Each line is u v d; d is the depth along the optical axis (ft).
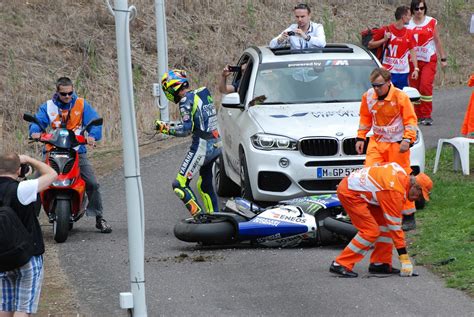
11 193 43.09
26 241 42.98
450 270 56.65
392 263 60.18
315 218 65.98
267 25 185.16
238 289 54.95
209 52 169.99
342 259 57.16
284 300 52.11
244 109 79.56
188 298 53.42
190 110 70.03
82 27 165.07
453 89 152.76
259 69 82.28
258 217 65.10
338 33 184.24
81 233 73.72
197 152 70.74
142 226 46.52
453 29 196.85
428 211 71.77
